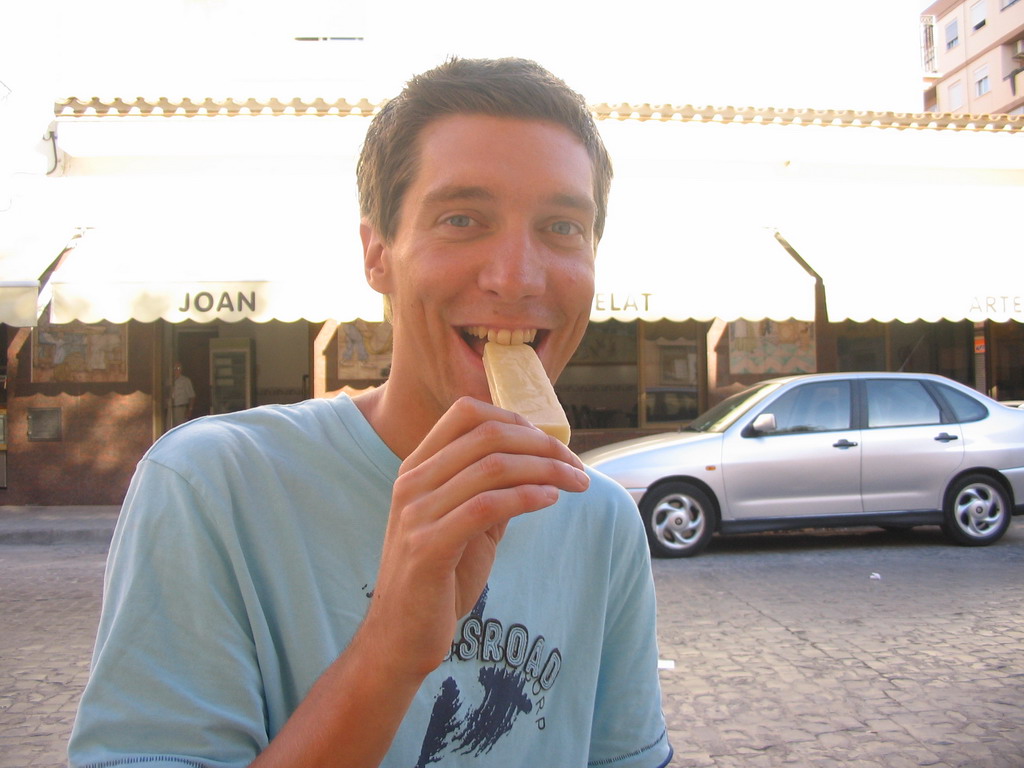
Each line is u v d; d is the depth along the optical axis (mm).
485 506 792
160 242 9961
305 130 11203
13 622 6133
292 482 1187
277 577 1129
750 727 4031
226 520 1093
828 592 6738
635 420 13039
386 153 1245
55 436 11672
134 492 1118
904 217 11742
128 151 11039
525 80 1175
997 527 8664
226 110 11070
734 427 8352
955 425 8594
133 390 11727
